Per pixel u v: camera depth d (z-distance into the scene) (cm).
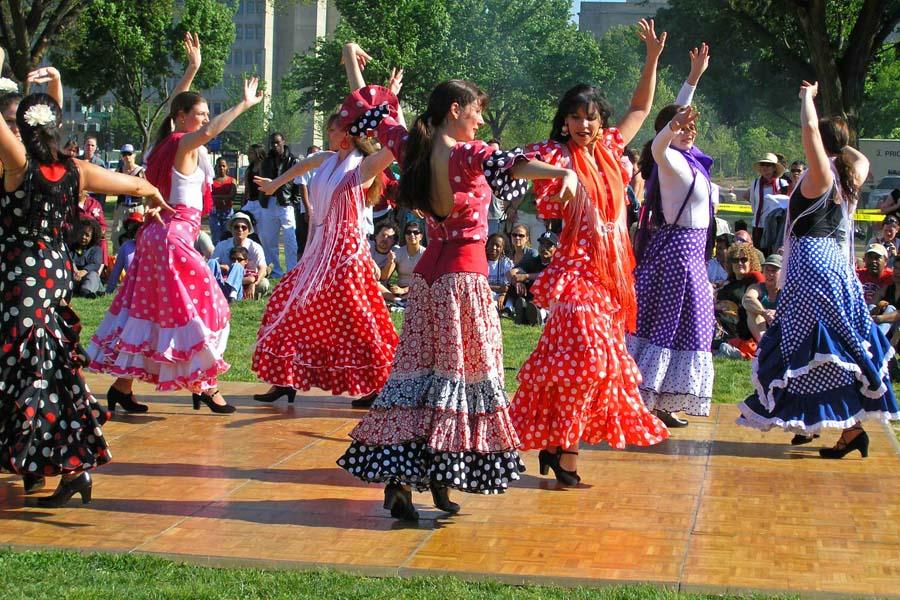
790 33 3028
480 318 474
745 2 2959
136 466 572
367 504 509
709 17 3119
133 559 424
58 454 477
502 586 404
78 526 470
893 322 970
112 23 4141
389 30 5078
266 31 10431
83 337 1074
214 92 10281
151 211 531
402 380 479
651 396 641
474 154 449
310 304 704
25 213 468
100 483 539
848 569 422
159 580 403
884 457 614
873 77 3859
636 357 649
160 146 666
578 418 536
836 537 464
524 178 439
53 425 477
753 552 442
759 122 5016
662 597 387
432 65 5144
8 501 505
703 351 641
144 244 664
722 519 489
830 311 594
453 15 5603
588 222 538
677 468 584
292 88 5375
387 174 979
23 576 404
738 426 689
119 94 4384
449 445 466
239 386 811
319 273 700
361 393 709
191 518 484
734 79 3288
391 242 1305
